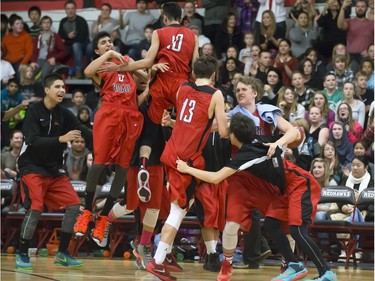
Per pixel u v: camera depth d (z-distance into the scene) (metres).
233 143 7.33
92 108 15.23
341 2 15.04
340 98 13.23
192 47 8.26
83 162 12.66
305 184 7.15
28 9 18.20
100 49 8.74
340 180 11.60
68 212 9.54
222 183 8.90
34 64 15.91
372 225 10.23
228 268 7.46
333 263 11.03
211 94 7.36
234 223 7.31
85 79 16.23
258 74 14.27
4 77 16.19
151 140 8.44
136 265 9.59
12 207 12.24
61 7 18.00
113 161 8.38
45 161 9.31
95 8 17.67
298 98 13.44
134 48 15.77
